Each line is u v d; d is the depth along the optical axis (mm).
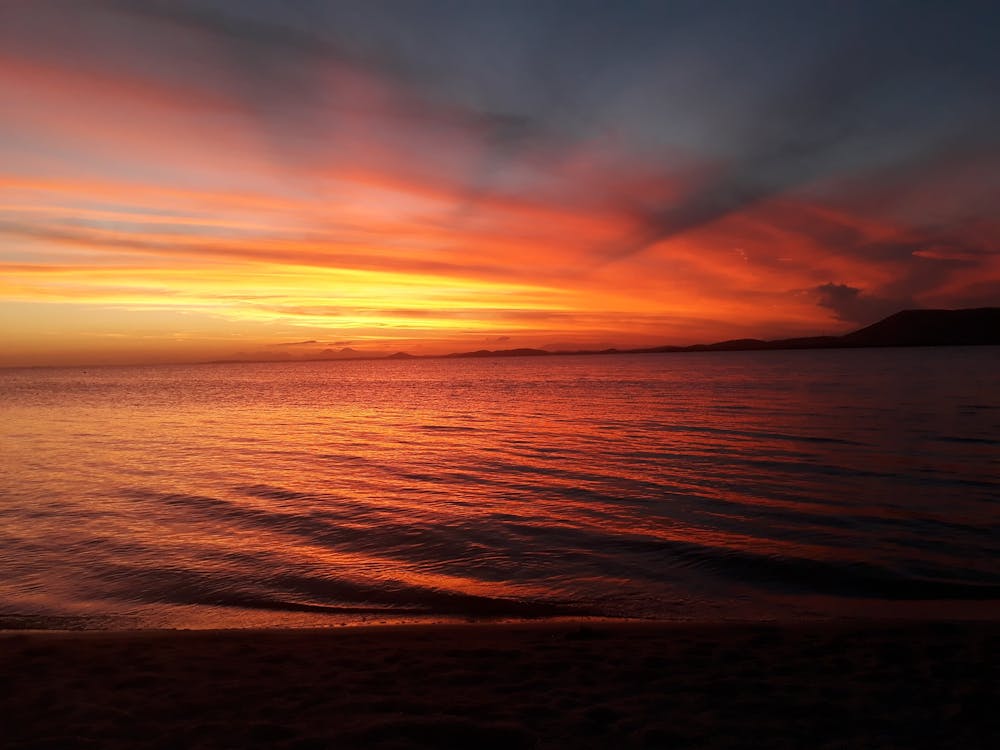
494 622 8953
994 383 63531
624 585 10562
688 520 14695
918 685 5914
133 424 42531
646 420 38375
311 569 11508
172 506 16844
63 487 19812
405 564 11781
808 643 7348
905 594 9953
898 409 40531
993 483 18203
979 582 10391
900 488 17750
